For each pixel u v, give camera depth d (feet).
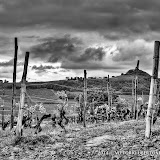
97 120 114.32
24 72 56.75
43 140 51.60
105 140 49.73
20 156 41.75
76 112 119.34
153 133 51.70
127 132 57.26
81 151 42.52
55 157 39.78
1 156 42.09
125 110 122.21
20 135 55.36
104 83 273.95
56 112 70.23
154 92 49.93
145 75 375.04
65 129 67.67
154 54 49.96
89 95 150.92
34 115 84.43
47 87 240.53
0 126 97.71
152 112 49.42
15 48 79.77
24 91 56.59
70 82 293.43
